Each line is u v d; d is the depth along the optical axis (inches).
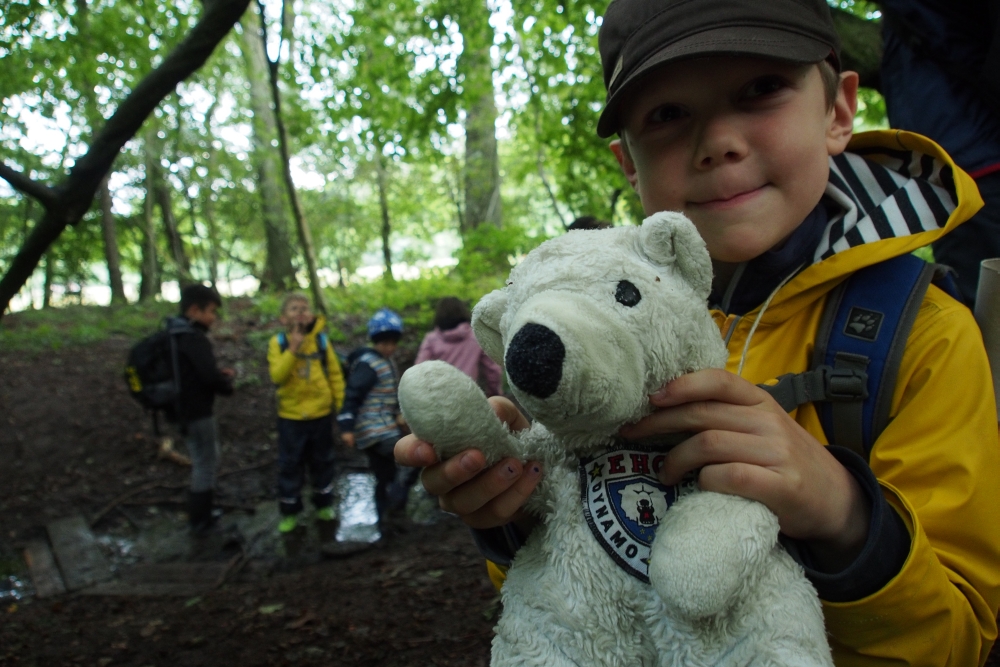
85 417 319.6
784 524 31.5
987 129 80.8
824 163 46.5
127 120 99.3
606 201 313.7
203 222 749.3
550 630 30.1
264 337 415.2
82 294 803.4
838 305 45.3
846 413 42.5
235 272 1030.4
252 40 615.2
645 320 30.0
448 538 211.3
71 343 416.2
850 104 53.2
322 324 232.8
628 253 32.8
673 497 31.3
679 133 45.6
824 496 31.9
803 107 44.3
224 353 390.3
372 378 215.2
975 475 38.7
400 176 722.2
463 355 201.9
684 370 32.0
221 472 282.0
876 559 33.2
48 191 97.7
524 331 27.7
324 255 844.0
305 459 235.1
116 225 712.4
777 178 43.9
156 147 614.2
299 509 231.6
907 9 84.8
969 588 37.3
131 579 200.1
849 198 51.0
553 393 26.8
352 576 181.3
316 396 229.9
